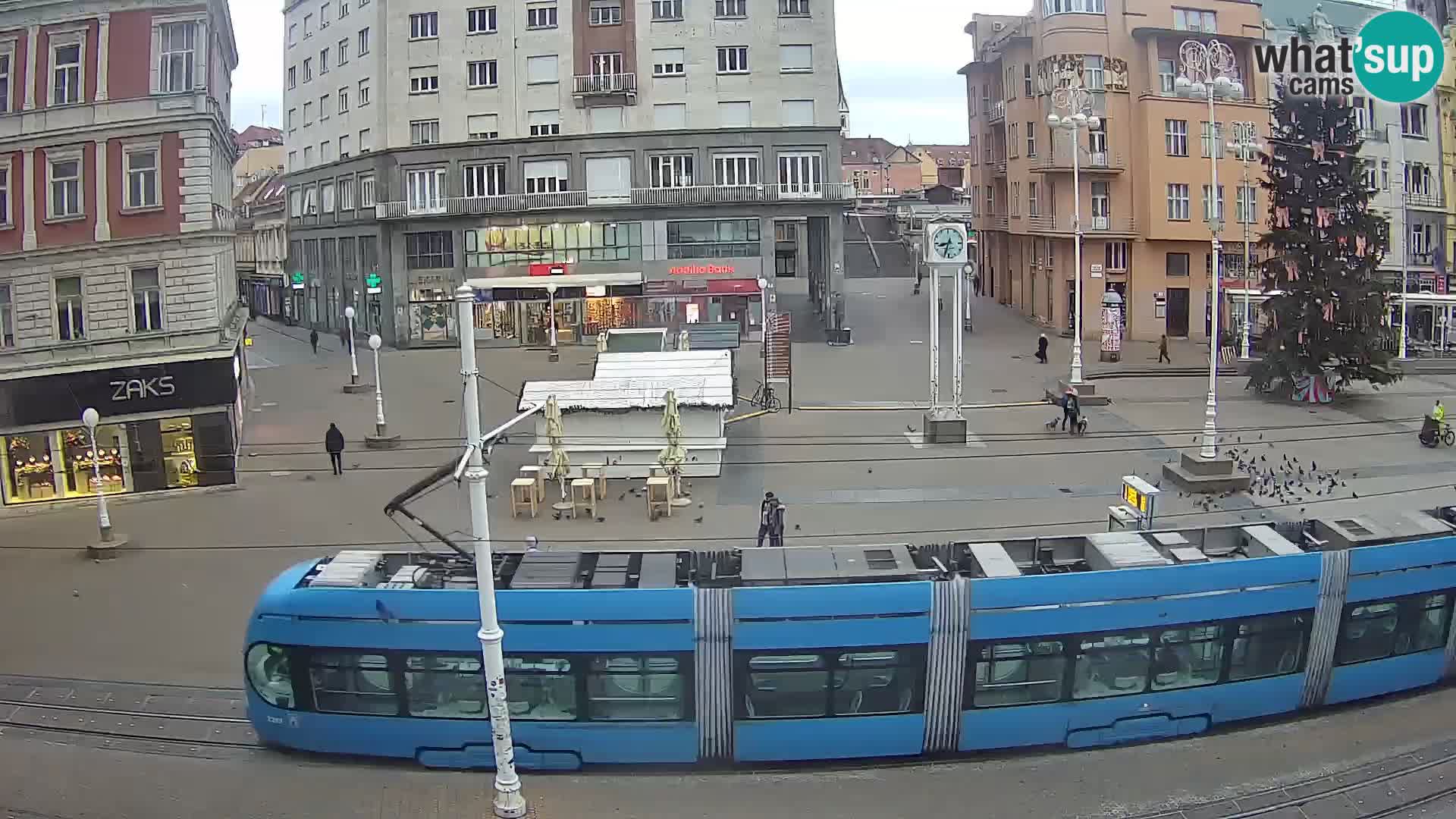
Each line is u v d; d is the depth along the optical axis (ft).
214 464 104.22
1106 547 55.42
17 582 79.41
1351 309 134.72
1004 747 51.29
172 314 105.81
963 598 49.96
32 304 104.68
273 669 51.31
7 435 99.96
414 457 115.65
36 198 104.37
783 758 50.16
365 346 206.69
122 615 71.72
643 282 192.85
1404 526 59.41
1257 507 91.86
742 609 49.14
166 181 105.19
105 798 47.91
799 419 128.16
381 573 54.95
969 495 96.84
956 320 116.26
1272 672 54.19
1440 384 148.15
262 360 185.37
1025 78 208.64
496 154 194.39
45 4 102.99
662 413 102.78
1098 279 194.90
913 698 50.14
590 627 49.19
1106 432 119.44
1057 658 51.11
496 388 152.87
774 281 192.34
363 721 50.57
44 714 57.00
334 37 217.15
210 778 49.75
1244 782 49.24
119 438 102.47
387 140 199.21
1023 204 212.02
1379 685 56.75
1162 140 190.90
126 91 104.37
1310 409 132.36
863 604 49.47
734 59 191.42
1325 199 136.05
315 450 118.83
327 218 227.40
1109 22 192.34
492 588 44.21
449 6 194.90
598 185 193.57
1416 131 200.54
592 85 191.62
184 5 104.47
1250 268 187.01
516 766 49.90
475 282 195.31
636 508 95.20
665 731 49.62
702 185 192.03
